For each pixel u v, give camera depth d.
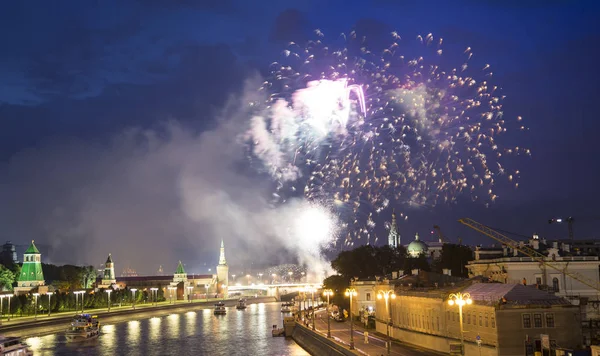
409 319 147.38
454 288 132.38
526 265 165.38
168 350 191.38
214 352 183.50
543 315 105.19
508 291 109.31
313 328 183.38
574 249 194.12
